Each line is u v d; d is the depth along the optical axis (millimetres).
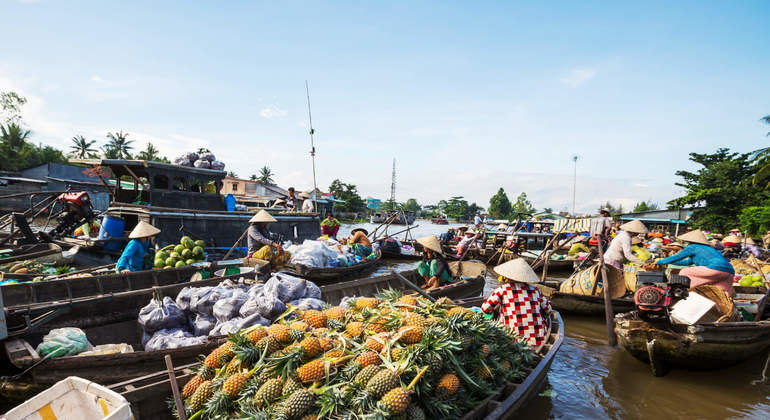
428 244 8258
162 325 5348
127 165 10930
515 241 18984
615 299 8766
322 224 16453
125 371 4410
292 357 3264
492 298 5418
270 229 13102
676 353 5633
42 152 54344
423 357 3279
